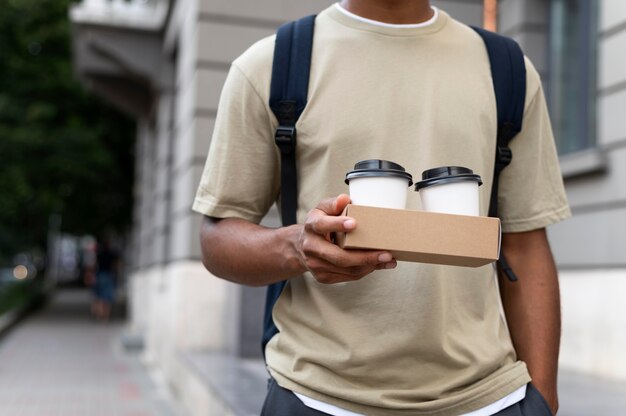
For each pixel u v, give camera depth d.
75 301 23.86
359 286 1.37
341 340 1.35
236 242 1.42
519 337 1.53
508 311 1.57
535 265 1.56
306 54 1.46
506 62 1.53
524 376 1.41
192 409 5.72
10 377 8.52
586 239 5.58
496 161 1.53
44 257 28.97
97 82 11.60
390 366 1.35
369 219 1.13
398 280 1.36
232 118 1.49
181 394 6.49
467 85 1.47
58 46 16.42
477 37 1.56
